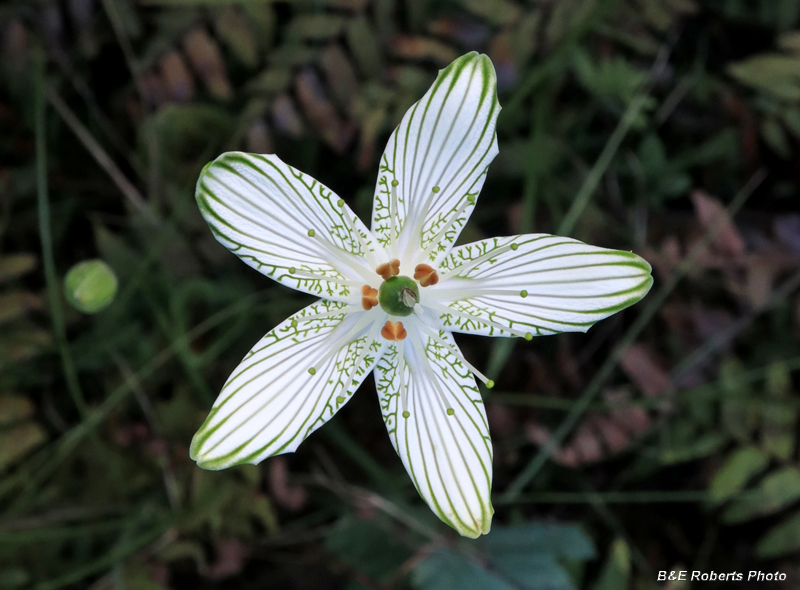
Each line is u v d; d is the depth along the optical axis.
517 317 0.05
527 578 0.07
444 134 0.05
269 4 0.07
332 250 0.05
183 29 0.07
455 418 0.05
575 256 0.05
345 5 0.07
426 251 0.05
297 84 0.07
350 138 0.07
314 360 0.05
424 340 0.05
